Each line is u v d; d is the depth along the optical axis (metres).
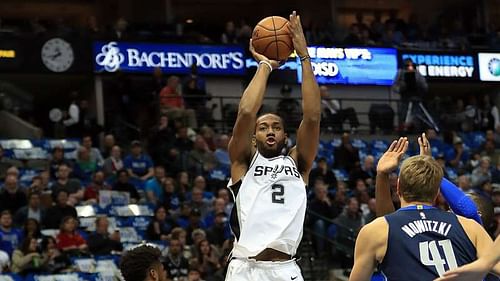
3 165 34.06
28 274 25.11
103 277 25.97
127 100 39.38
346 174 37.16
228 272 11.02
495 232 24.61
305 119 11.41
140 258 10.09
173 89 39.19
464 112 45.94
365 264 9.65
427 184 9.70
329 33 48.59
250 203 10.95
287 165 11.16
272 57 11.61
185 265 26.47
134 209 30.78
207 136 37.16
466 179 33.84
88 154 33.56
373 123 42.88
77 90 44.09
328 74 46.19
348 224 29.91
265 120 11.27
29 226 26.28
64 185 29.97
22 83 43.47
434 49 48.31
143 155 34.09
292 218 10.93
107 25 46.94
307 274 29.30
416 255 9.47
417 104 40.81
